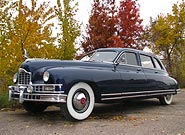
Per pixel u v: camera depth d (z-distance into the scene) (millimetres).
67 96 5660
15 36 8812
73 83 5742
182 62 22078
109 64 6852
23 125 5531
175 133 4855
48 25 9391
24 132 4969
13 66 8656
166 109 7918
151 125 5520
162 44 22875
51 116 6543
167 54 23062
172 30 22656
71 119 5805
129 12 16656
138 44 17156
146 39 20000
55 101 5535
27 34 8883
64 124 5609
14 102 7699
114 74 6711
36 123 5730
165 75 8773
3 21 8773
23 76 6230
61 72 5707
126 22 16469
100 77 6328
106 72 6559
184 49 22969
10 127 5355
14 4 8977
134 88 7219
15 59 8719
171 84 8844
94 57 7484
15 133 4898
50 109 7715
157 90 8125
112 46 15414
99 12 16328
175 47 23109
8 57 8688
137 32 17062
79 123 5711
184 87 19547
